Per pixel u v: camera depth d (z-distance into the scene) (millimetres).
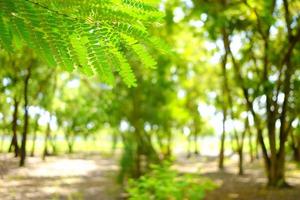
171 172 7457
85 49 1264
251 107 16391
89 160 28703
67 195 14625
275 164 16312
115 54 1288
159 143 29641
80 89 29500
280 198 14438
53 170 20797
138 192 7340
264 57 15742
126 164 16453
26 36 1220
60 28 1238
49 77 23422
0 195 13906
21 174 18016
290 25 14133
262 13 12523
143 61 1327
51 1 1231
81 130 33344
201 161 31516
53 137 32781
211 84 27141
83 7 1239
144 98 18547
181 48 19234
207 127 41656
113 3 1279
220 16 11758
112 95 19234
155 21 1325
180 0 12336
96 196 14367
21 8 1210
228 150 45938
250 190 16000
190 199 7164
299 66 14531
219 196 14883
